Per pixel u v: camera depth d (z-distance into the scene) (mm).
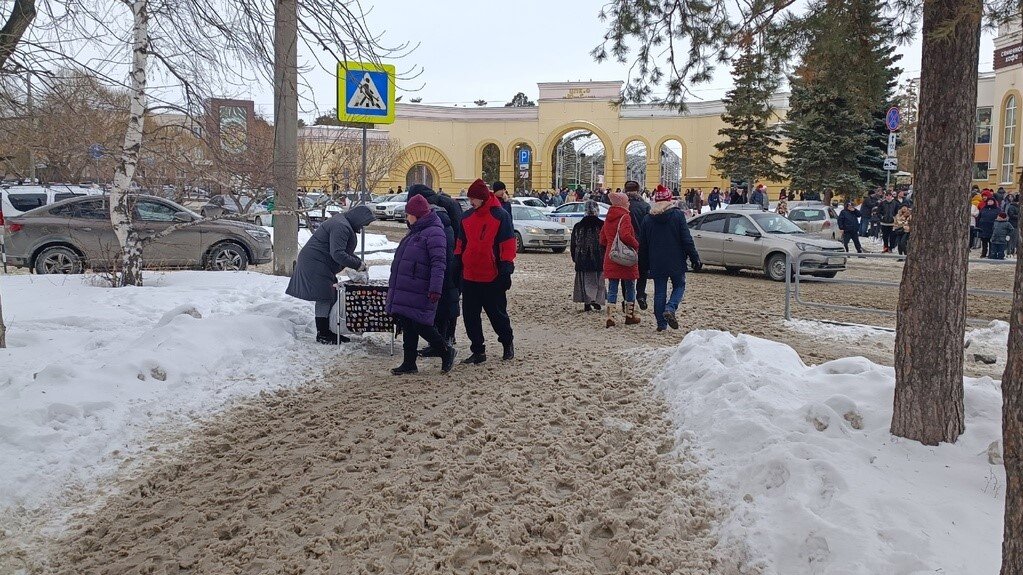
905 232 24234
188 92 11992
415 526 4504
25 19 8562
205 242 15766
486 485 5059
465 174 52938
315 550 4281
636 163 55781
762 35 7871
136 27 11250
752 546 4125
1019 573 2809
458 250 8203
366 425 6242
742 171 39625
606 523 4551
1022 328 2820
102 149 12617
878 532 4000
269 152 13844
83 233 14836
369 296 8648
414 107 51250
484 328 10711
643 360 7758
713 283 16891
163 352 7305
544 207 35750
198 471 5461
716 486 4809
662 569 4059
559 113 50406
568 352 8805
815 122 34844
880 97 7863
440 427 6090
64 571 4242
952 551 3830
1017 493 2820
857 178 35625
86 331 9031
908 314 4898
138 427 6109
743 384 5824
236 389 7121
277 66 10086
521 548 4273
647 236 10727
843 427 5074
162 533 4613
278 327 8883
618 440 5797
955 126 4691
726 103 9477
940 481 4543
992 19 5906
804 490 4410
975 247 27938
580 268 12141
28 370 7105
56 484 5105
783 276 17391
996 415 5078
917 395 4859
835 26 7316
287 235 13977
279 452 5742
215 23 10031
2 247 14781
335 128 26500
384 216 40719
